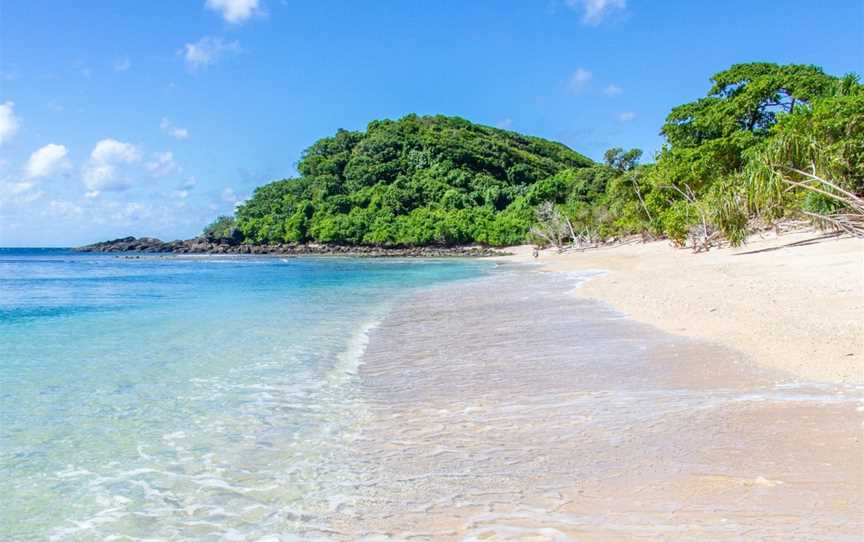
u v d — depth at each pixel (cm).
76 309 2095
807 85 4528
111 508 492
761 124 4903
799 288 1667
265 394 855
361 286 3134
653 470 507
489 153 15675
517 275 3684
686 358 949
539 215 9988
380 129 17525
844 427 581
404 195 12950
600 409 704
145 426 715
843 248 2659
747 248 3634
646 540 385
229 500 501
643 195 6538
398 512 458
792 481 463
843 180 2505
